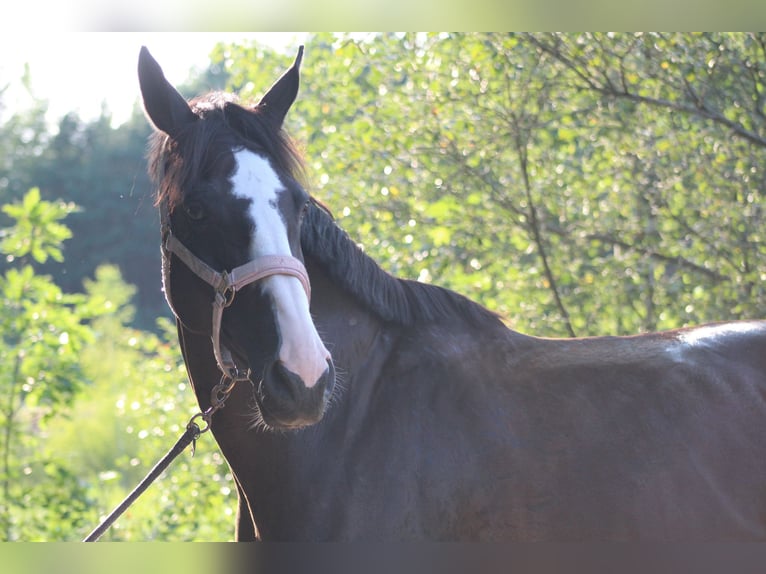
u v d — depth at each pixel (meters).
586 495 3.21
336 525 3.17
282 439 3.25
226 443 3.37
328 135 7.94
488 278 7.59
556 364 3.49
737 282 6.91
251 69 8.04
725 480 3.28
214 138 3.12
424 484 3.19
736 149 6.94
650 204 7.36
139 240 29.98
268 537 3.30
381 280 3.46
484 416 3.29
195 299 3.19
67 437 11.83
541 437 3.29
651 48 6.96
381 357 3.42
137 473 10.66
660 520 3.21
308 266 3.37
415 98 7.68
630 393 3.40
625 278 7.38
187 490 7.53
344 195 7.78
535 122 7.36
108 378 13.36
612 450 3.27
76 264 29.31
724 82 7.00
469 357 3.44
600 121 7.19
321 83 7.98
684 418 3.35
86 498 7.52
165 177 3.18
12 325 7.50
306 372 2.84
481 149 7.42
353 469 3.21
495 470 3.22
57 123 32.19
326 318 3.34
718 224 7.00
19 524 7.25
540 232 7.61
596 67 7.16
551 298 7.59
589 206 7.55
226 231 3.02
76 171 31.09
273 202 3.04
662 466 3.26
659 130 7.18
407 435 3.24
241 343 3.05
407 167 7.71
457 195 7.59
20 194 29.80
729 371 3.49
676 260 7.44
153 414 8.19
